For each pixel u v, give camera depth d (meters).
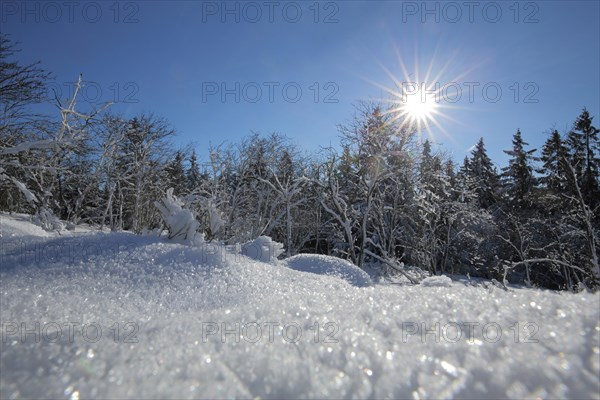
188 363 1.63
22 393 1.41
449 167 30.17
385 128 20.95
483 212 29.38
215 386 1.42
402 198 24.92
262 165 30.69
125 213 30.12
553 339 1.67
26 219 14.51
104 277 5.06
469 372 1.47
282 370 1.54
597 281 17.34
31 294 4.04
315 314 2.35
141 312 4.01
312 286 5.79
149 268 5.58
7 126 14.47
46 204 14.55
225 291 5.05
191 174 33.31
